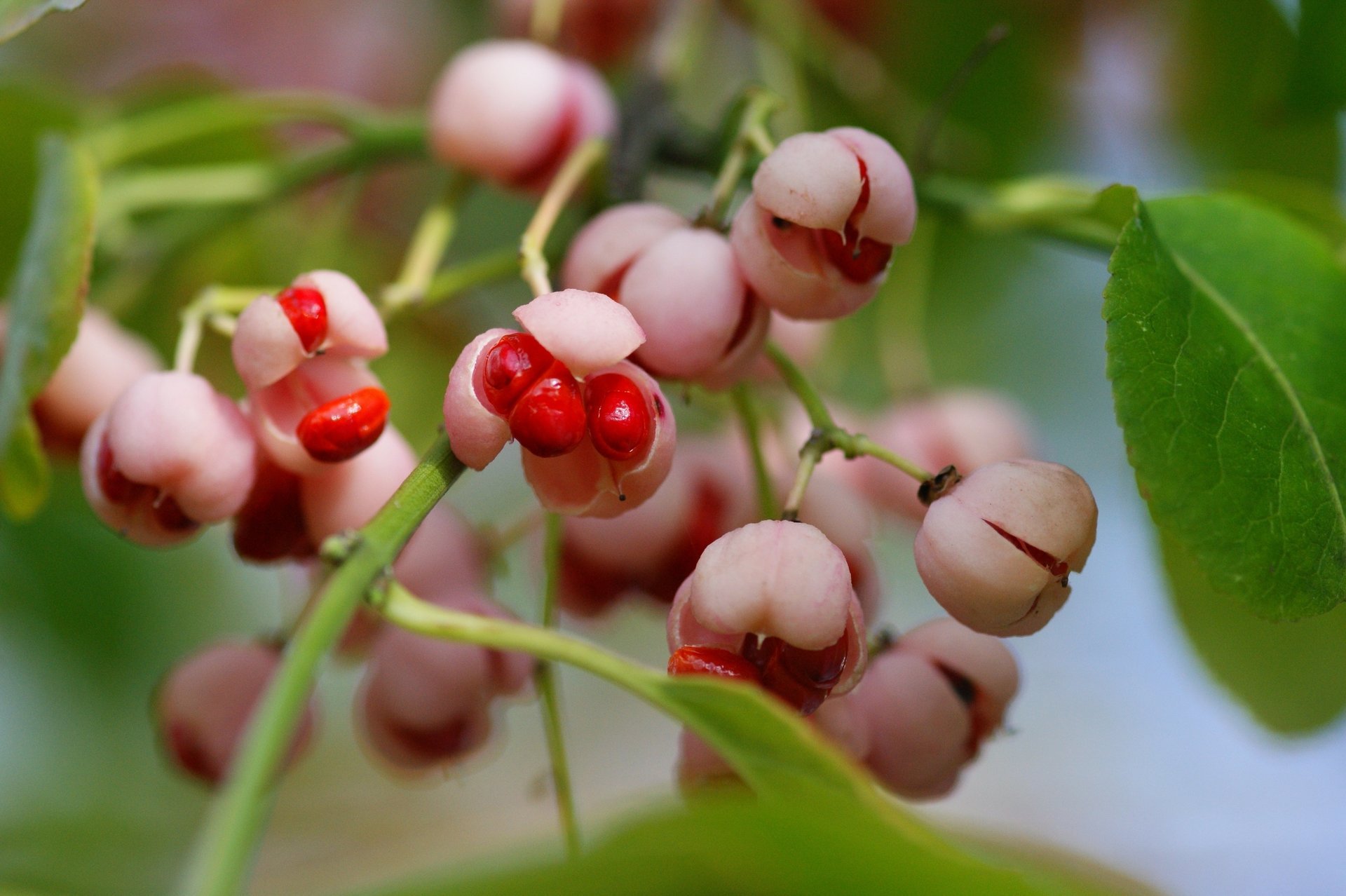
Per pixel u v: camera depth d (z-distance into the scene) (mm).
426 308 210
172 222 234
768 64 256
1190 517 185
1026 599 184
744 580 180
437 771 213
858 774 169
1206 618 227
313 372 192
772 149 196
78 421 217
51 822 253
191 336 197
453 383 180
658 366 191
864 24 268
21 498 208
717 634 183
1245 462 187
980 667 198
